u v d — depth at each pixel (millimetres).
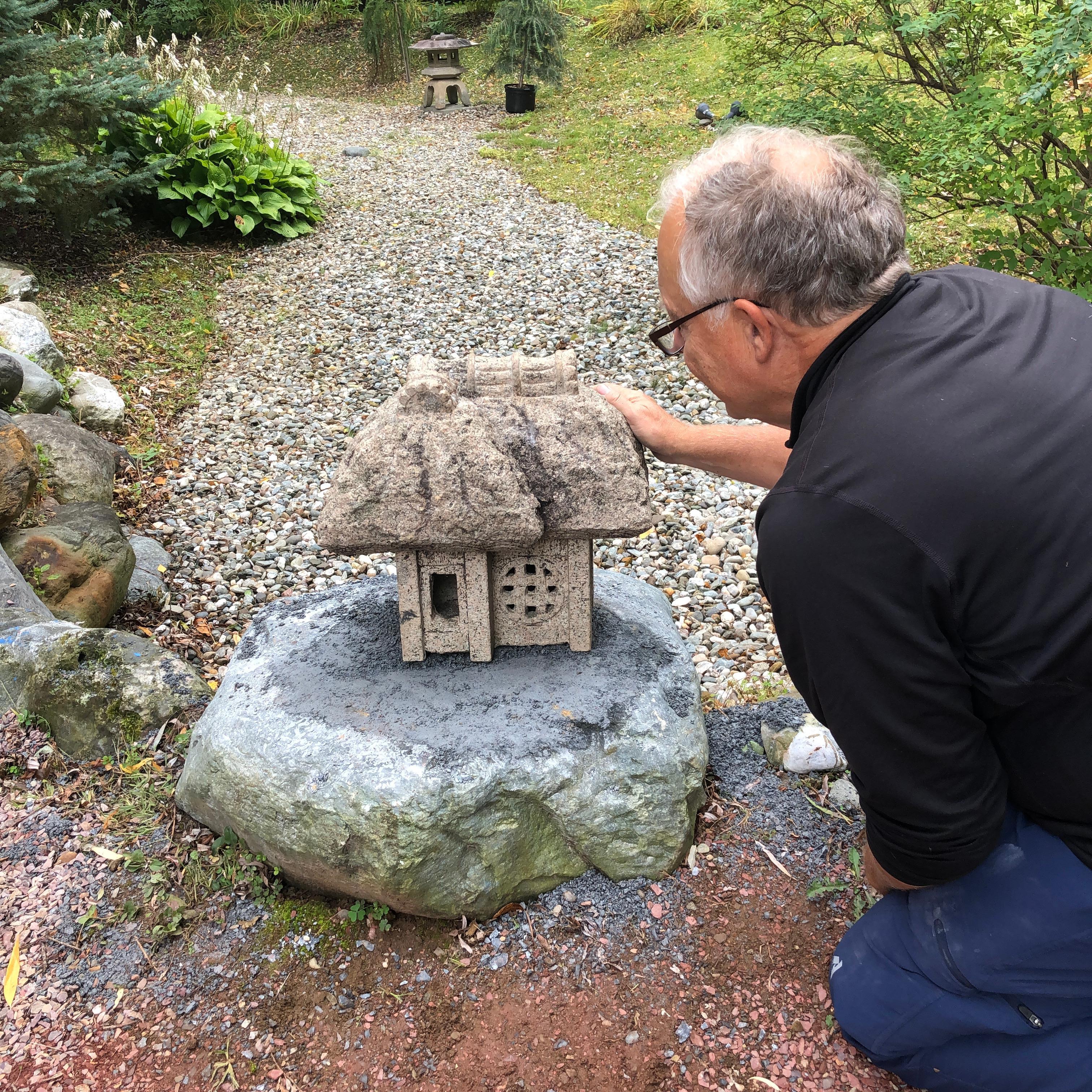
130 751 2490
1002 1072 1648
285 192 7848
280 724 2102
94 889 2160
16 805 2373
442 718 2092
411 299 6488
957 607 1229
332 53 14609
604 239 7324
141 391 5164
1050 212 4133
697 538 3926
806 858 2221
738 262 1327
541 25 11008
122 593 3369
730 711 2689
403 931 2082
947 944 1595
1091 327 1347
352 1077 1832
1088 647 1204
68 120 6035
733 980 1982
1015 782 1460
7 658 2621
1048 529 1179
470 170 9305
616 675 2234
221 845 2230
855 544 1226
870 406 1260
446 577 2387
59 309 5750
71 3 12992
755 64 5684
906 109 4863
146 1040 1888
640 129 9898
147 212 7535
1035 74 3559
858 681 1306
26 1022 1910
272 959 2037
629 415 2107
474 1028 1905
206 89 7645
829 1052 1854
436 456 1928
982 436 1205
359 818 1942
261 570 3799
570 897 2154
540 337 5797
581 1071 1829
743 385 1508
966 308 1351
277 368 5605
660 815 2129
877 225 1302
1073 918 1445
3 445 3230
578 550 2172
